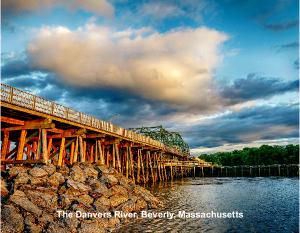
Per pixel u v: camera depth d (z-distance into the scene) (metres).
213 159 164.25
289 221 21.94
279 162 125.06
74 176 22.56
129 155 42.28
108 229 18.52
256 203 30.73
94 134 31.61
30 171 19.47
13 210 15.23
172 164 72.25
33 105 21.52
